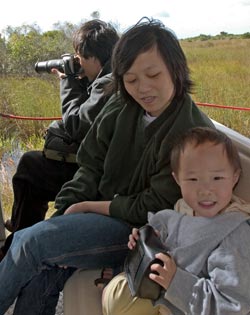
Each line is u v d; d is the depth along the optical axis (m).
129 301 1.27
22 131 3.88
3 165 3.32
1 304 1.39
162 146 1.38
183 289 1.14
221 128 1.61
